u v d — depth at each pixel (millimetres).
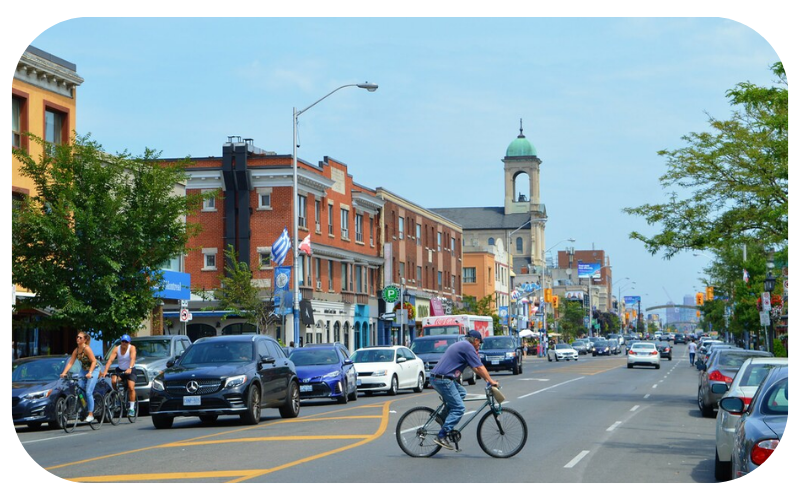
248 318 54312
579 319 167875
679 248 30906
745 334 85500
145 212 31453
